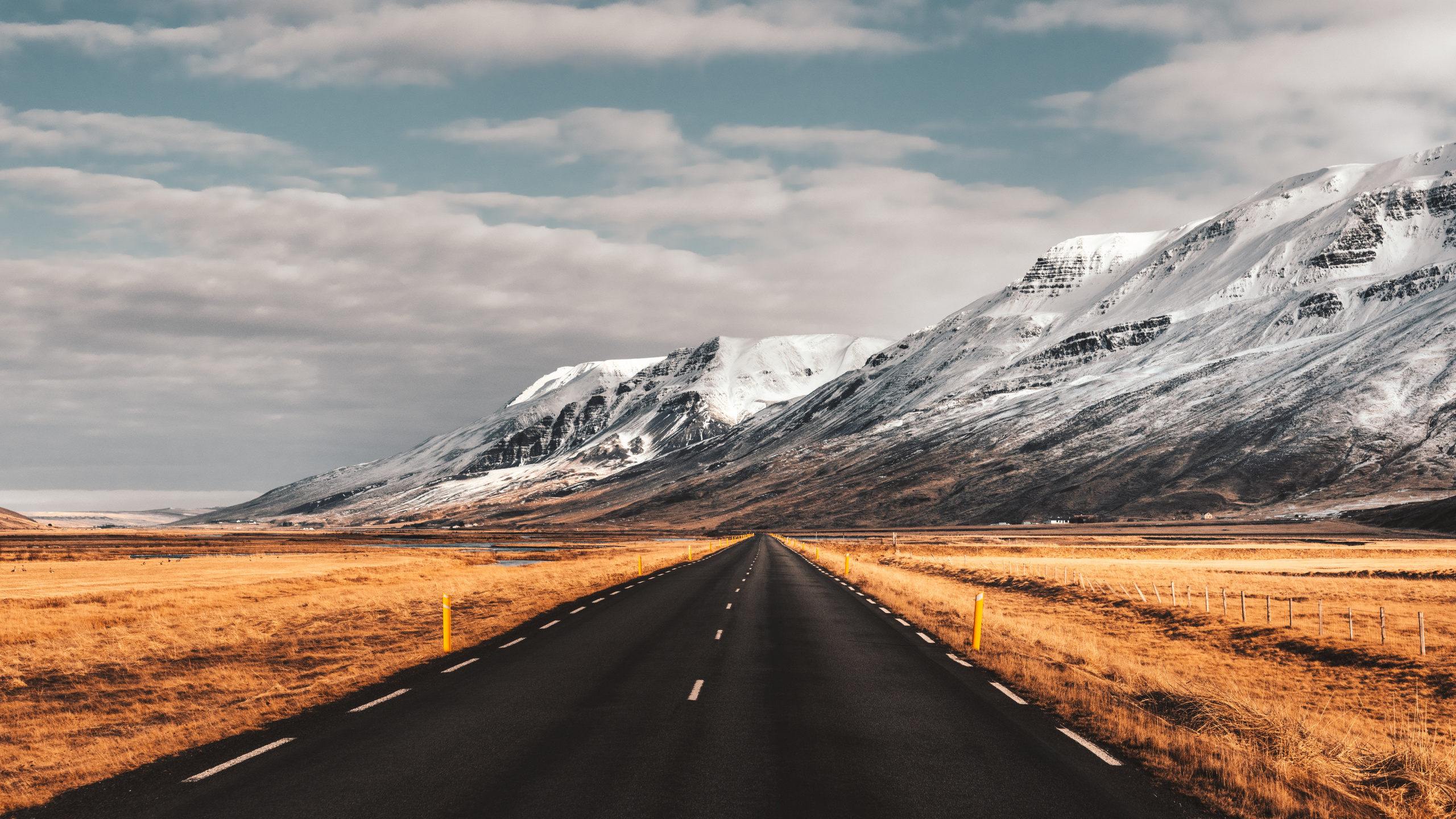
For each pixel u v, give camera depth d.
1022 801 8.49
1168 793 8.82
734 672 15.77
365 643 19.28
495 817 7.83
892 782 9.05
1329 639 22.38
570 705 12.71
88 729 11.58
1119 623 28.00
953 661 17.42
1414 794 9.32
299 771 9.26
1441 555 80.12
